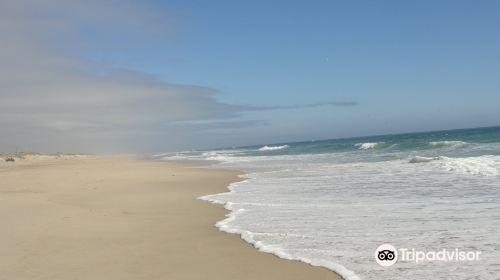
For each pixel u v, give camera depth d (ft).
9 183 63.41
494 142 113.39
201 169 87.76
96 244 23.43
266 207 34.78
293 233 24.79
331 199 36.76
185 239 24.47
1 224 28.99
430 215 27.32
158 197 44.21
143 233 26.14
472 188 37.14
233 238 24.39
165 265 19.49
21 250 22.27
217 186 53.42
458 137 187.93
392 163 68.33
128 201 41.45
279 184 51.13
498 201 30.42
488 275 16.38
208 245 22.97
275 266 18.90
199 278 17.61
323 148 183.83
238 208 35.14
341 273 17.44
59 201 41.06
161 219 31.01
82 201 41.52
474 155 77.97
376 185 43.73
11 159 179.73
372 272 17.40
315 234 24.23
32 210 34.65
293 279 17.17
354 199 35.86
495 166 49.73
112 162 147.84
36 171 94.38
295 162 94.38
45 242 23.88
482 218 25.48
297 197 39.29
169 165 110.11
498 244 20.13
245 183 55.21
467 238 21.44
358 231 24.32
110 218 31.40
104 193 48.14
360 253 20.06
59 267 19.29
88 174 79.05
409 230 23.79
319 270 18.10
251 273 18.07
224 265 19.31
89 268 19.12
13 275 18.26
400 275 16.92
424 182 43.19
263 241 23.25
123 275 18.11
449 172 49.75
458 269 17.21
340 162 83.41
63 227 27.91
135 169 93.09
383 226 25.13
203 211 34.55
